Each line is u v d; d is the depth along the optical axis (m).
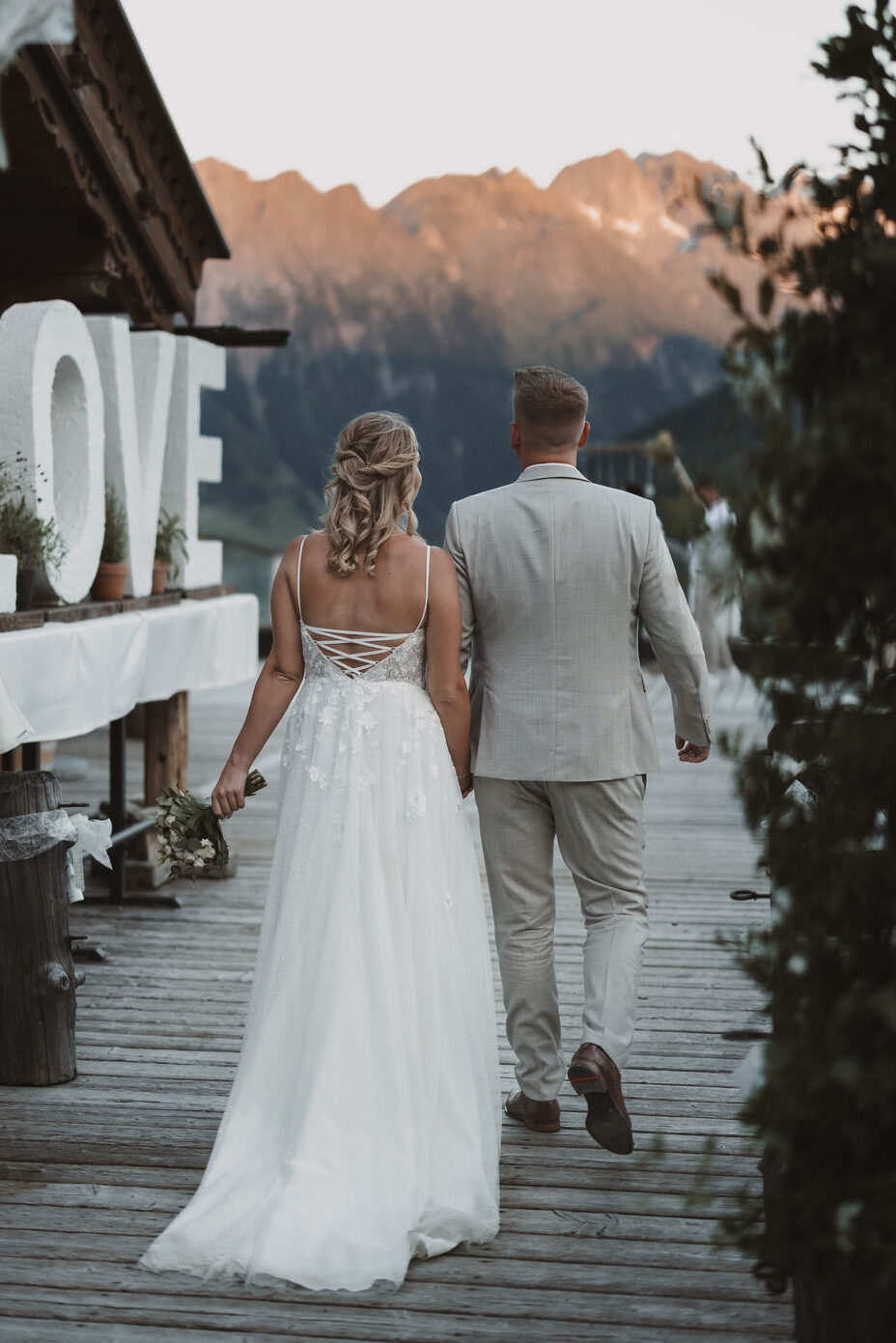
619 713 2.60
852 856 1.47
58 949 3.09
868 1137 1.45
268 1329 2.02
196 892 5.06
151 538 5.06
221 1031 3.47
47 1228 2.34
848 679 1.51
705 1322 2.06
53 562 4.06
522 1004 2.74
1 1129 2.80
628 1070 3.21
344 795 2.41
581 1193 2.52
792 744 1.52
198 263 5.96
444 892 2.45
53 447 4.35
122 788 4.79
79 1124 2.84
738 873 5.52
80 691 3.88
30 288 5.21
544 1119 2.81
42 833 3.02
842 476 1.43
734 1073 3.20
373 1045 2.32
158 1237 2.25
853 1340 1.63
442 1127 2.39
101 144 4.84
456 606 2.47
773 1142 1.48
